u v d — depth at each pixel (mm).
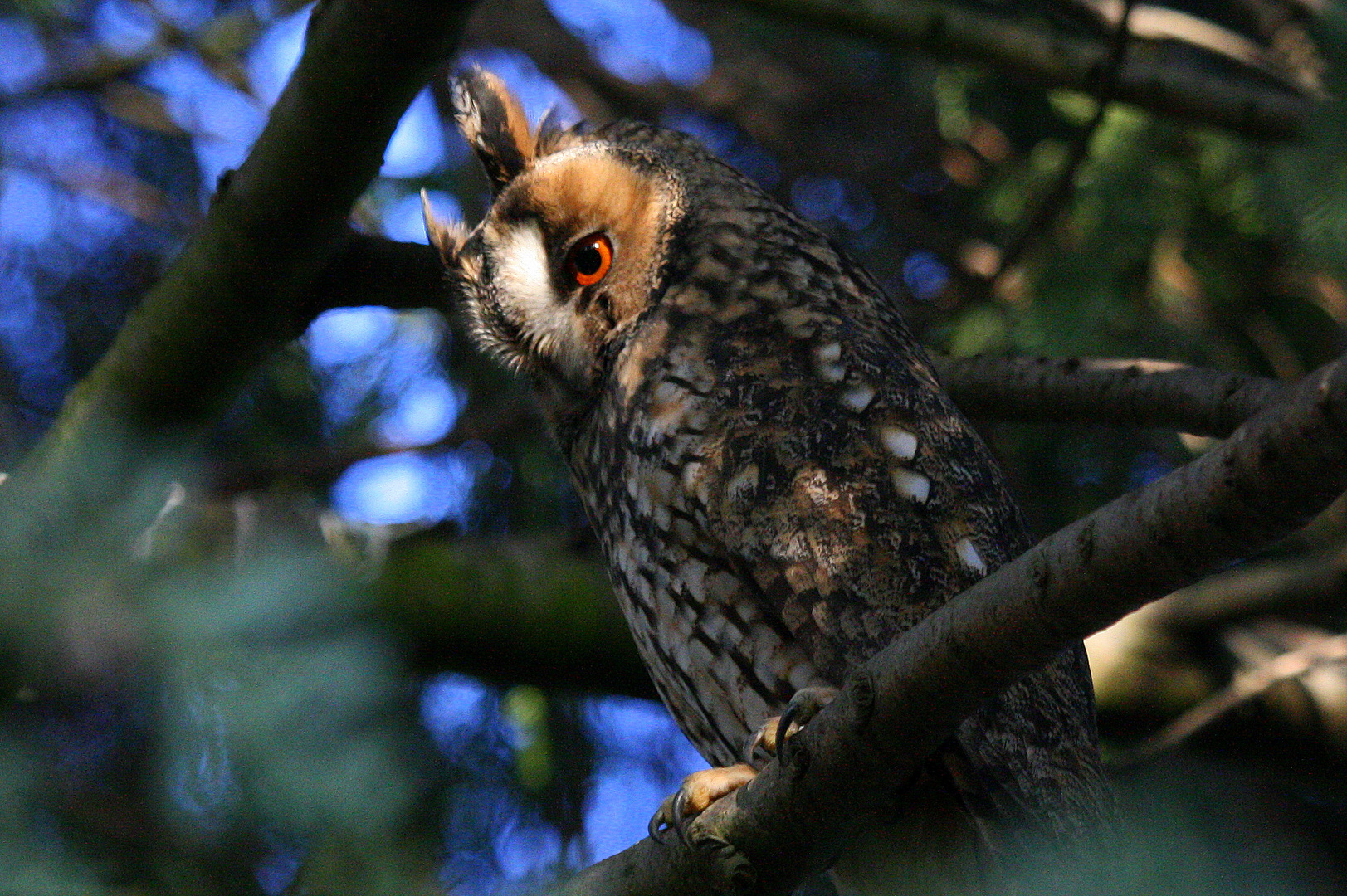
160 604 3461
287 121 5691
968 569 5574
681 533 5930
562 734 10203
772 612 5770
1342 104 3189
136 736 3898
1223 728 9266
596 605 8867
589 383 6996
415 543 8891
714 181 6969
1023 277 10703
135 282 11234
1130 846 3742
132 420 6500
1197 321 10469
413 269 7402
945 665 3949
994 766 5188
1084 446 10961
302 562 3518
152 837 3670
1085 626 3711
